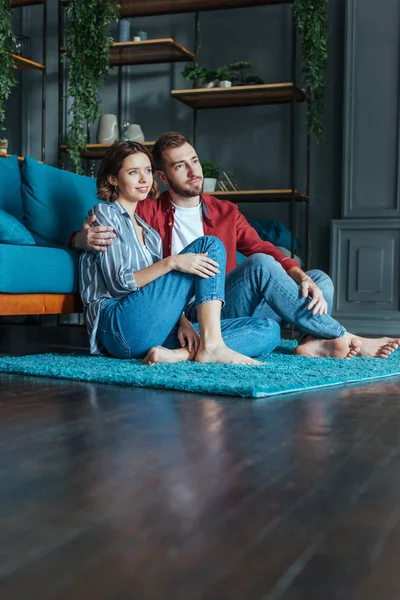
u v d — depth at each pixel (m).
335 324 2.22
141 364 2.02
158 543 0.65
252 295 2.28
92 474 0.90
